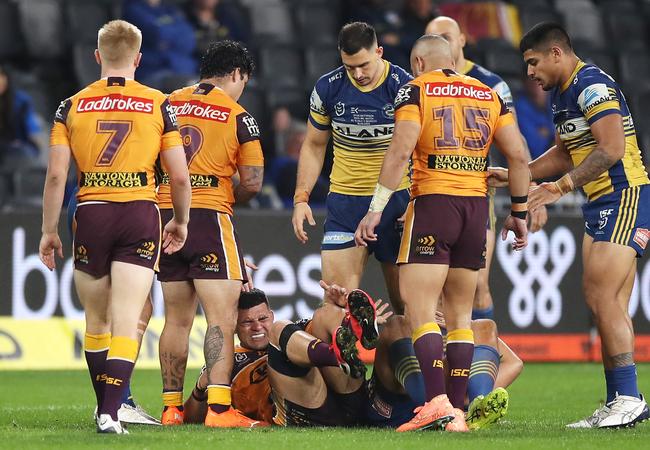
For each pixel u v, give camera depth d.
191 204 25.09
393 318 24.05
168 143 22.36
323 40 61.00
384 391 24.16
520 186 23.77
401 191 26.92
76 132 22.03
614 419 24.03
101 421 21.70
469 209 22.89
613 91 24.59
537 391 36.00
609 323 24.52
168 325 25.64
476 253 23.12
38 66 55.59
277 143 51.84
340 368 22.78
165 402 25.58
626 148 24.92
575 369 43.16
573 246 45.41
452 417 22.19
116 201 21.91
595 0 68.19
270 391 25.41
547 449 19.69
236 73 25.86
